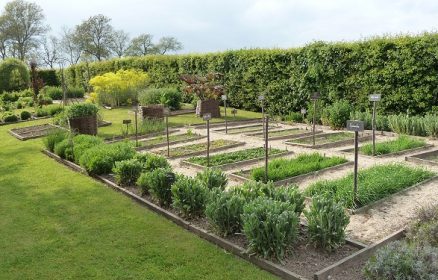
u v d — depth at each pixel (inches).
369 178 268.4
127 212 241.0
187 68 908.0
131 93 858.8
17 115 754.8
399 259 151.4
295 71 648.4
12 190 292.0
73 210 246.8
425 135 462.6
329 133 488.4
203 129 552.7
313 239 183.8
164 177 240.4
